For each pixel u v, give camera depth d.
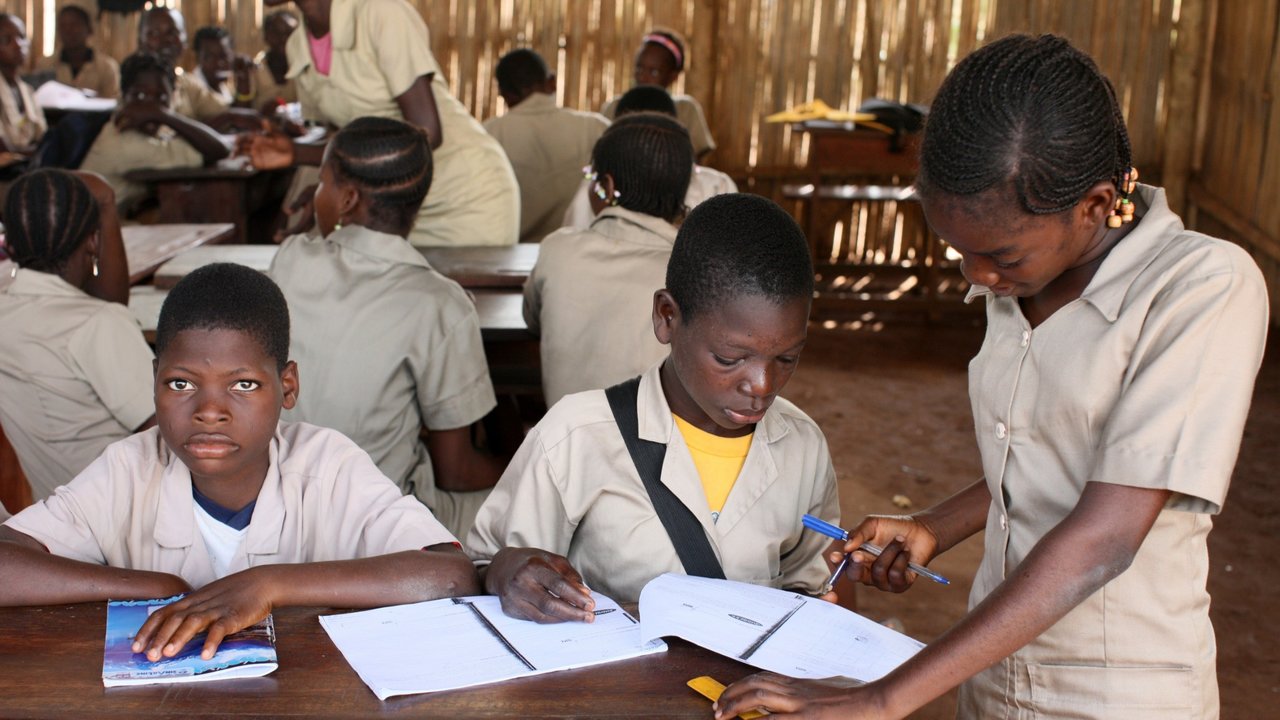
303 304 2.34
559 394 2.47
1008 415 1.36
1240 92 7.20
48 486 2.26
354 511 1.58
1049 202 1.12
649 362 2.38
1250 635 3.20
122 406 2.16
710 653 1.28
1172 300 1.20
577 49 7.88
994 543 1.43
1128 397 1.21
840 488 4.35
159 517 1.52
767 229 1.38
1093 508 1.20
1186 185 7.54
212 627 1.26
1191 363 1.18
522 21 7.85
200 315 1.44
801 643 1.29
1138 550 1.30
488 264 3.50
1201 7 7.36
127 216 5.98
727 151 7.96
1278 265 7.02
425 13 7.83
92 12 8.20
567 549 1.61
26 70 7.99
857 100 7.83
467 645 1.28
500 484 1.63
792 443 1.59
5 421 2.21
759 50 7.82
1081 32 7.54
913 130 6.88
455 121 4.12
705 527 1.54
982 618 1.16
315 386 2.34
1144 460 1.18
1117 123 1.18
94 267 2.34
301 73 4.05
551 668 1.23
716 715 1.14
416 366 2.35
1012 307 1.37
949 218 1.16
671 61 6.06
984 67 1.13
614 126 2.58
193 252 3.71
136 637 1.25
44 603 1.36
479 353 2.43
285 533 1.56
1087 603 1.34
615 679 1.22
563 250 2.47
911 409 5.43
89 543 1.50
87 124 5.87
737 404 1.42
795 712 1.13
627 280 2.40
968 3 7.61
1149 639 1.33
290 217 5.17
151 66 5.77
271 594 1.34
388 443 2.38
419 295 2.35
